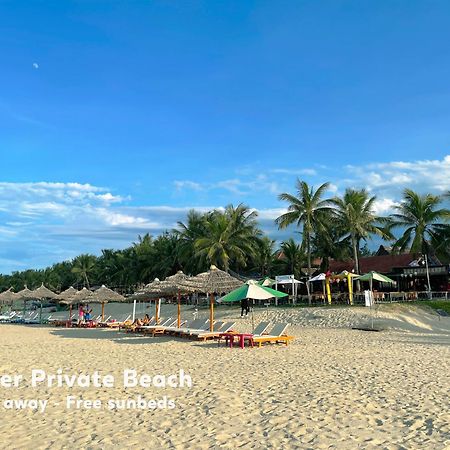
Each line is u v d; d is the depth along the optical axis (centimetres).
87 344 1930
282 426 670
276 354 1445
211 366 1236
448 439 590
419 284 3947
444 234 3428
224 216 3972
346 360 1277
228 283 1988
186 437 639
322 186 3619
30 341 2119
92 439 646
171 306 4559
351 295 3028
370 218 3616
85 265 7712
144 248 5616
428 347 1573
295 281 3303
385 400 805
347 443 589
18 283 9388
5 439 656
